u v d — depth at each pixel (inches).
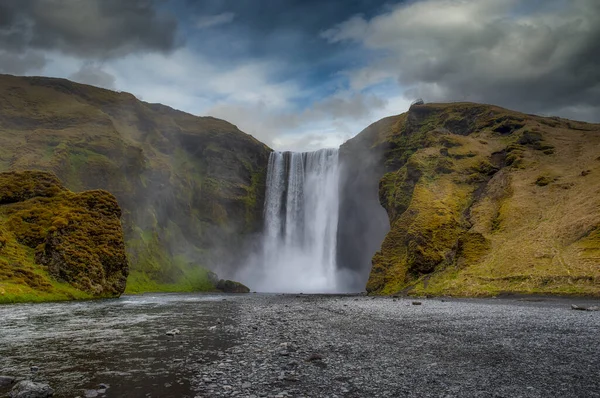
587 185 2743.6
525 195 2962.6
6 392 395.2
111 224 2684.5
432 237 2874.0
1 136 4439.0
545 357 565.6
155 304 1809.8
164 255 4458.7
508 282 2089.1
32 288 1966.0
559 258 2092.8
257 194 6166.3
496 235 2679.6
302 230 5664.4
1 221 2310.5
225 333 816.9
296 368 500.1
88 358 565.6
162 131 6422.2
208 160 6195.9
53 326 952.9
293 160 6063.0
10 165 3919.8
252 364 522.3
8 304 1631.4
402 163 4913.9
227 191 5866.1
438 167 3752.5
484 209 3058.6
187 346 661.3
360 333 801.6
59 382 437.1
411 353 594.9
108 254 2527.1
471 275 2315.5
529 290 1945.1
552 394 395.2
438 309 1353.3
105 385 422.3
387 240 3253.0
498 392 401.7
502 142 4274.1
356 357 566.6
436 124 5142.7
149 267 4106.8
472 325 917.2
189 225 5324.8
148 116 6515.8
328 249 5374.0
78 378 454.0
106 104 6309.1
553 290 1872.5
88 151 4485.7
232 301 2063.2
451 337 745.6
